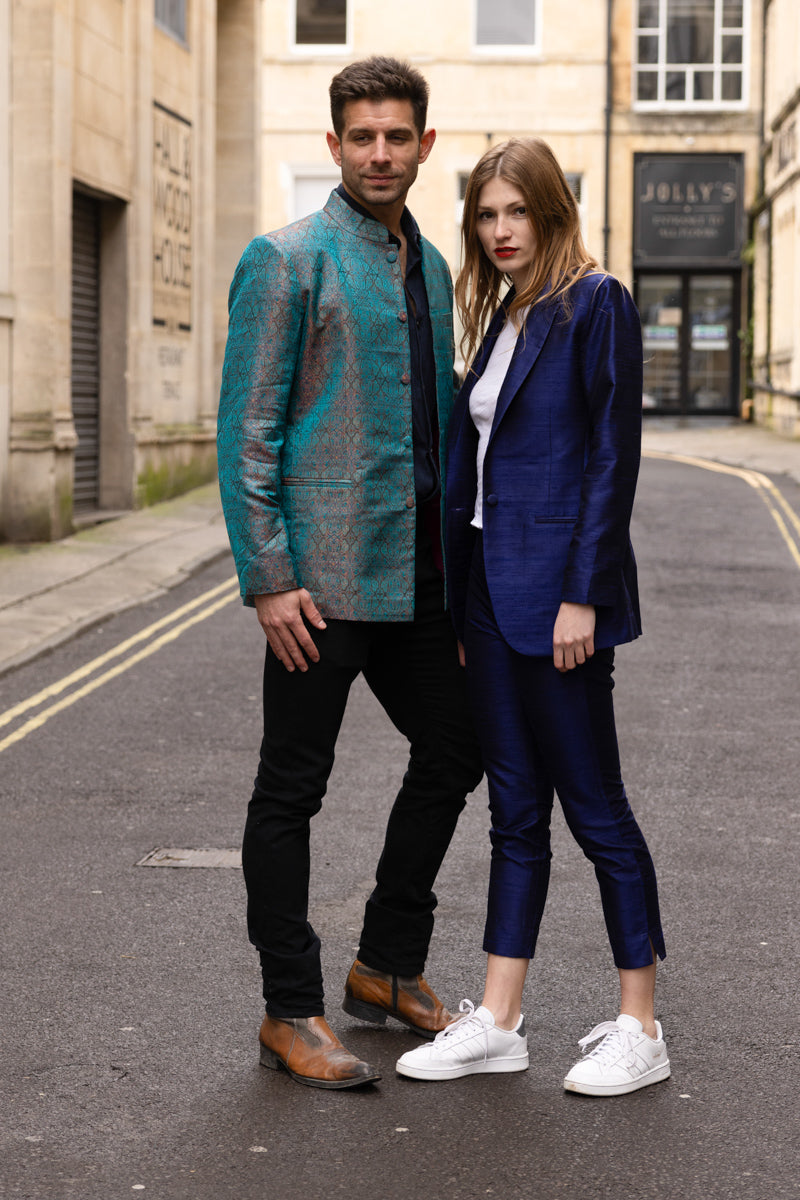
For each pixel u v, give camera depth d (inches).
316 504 138.6
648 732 286.5
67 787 248.7
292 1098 135.8
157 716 301.9
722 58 1215.6
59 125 552.1
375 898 152.6
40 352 550.0
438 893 195.0
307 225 139.1
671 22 1213.7
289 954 140.0
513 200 138.9
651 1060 138.6
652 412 1267.2
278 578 136.3
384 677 150.4
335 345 137.6
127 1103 134.6
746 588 471.2
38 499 552.1
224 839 218.5
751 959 170.4
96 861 207.9
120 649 373.7
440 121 1211.9
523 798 143.3
